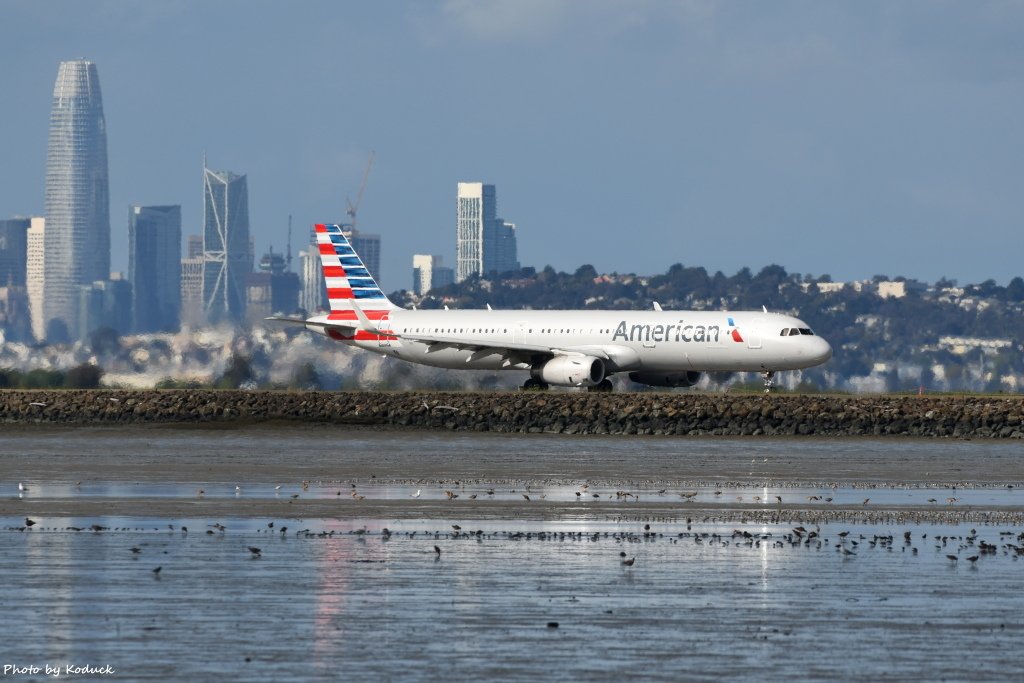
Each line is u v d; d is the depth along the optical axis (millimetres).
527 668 66625
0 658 67688
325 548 100188
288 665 66812
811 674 65875
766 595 83438
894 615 78062
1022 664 67812
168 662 67188
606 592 84000
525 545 102375
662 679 64938
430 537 106375
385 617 76812
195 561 94062
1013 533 111625
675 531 110812
